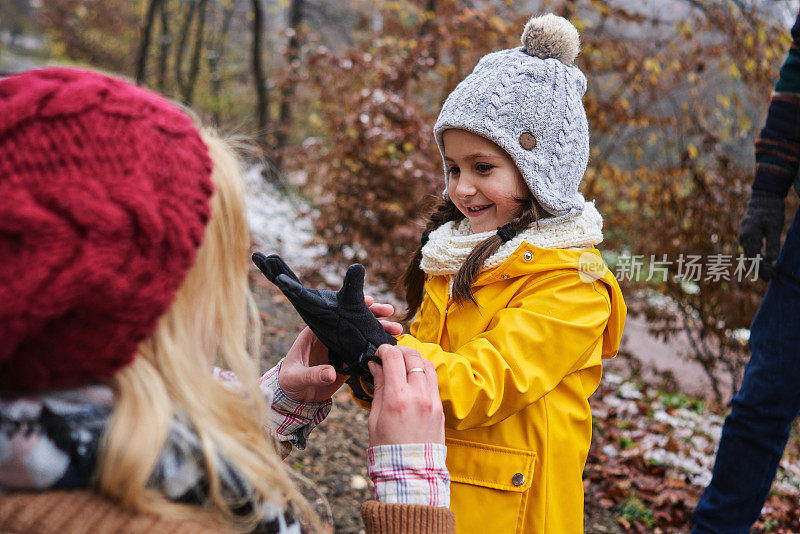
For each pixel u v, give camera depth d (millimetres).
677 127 5750
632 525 2779
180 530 726
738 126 5727
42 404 729
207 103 14969
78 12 18141
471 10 5918
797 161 2242
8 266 652
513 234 1574
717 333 3977
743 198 4398
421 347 1362
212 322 858
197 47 14859
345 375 1342
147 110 781
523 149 1542
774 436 2172
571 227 1603
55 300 656
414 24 7223
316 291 1254
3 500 703
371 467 1025
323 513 2395
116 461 711
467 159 1603
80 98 732
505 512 1472
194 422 790
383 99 5672
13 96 740
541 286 1513
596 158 6012
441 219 1830
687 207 4355
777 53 5406
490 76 1575
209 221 817
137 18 18062
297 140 10477
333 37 12891
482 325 1546
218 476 784
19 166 690
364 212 5539
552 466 1493
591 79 5871
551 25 1607
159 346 786
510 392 1393
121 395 749
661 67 5773
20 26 28453
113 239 689
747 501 2213
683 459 3344
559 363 1437
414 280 1897
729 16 5523
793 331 2123
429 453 1008
